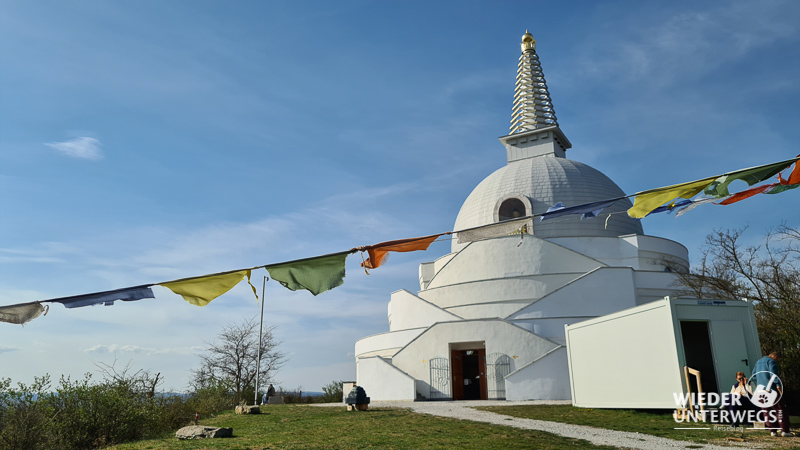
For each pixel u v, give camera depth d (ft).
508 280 135.54
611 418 64.44
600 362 75.00
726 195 27.53
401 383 115.96
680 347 60.75
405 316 139.03
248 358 174.70
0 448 52.31
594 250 143.13
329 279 27.91
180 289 27.58
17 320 26.45
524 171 168.25
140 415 65.46
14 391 56.18
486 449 44.29
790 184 26.89
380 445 47.16
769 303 89.45
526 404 90.89
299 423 66.64
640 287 130.72
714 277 109.50
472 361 122.11
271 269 27.99
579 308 122.21
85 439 60.23
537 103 203.41
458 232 29.07
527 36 215.31
